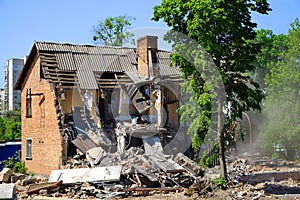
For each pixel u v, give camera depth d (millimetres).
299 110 39781
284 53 43594
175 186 24422
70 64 32531
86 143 28859
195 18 23828
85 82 31109
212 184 24016
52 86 30797
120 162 26250
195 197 22453
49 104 31234
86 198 22594
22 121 34812
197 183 23875
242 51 25188
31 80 33844
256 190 24703
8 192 10852
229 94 25344
